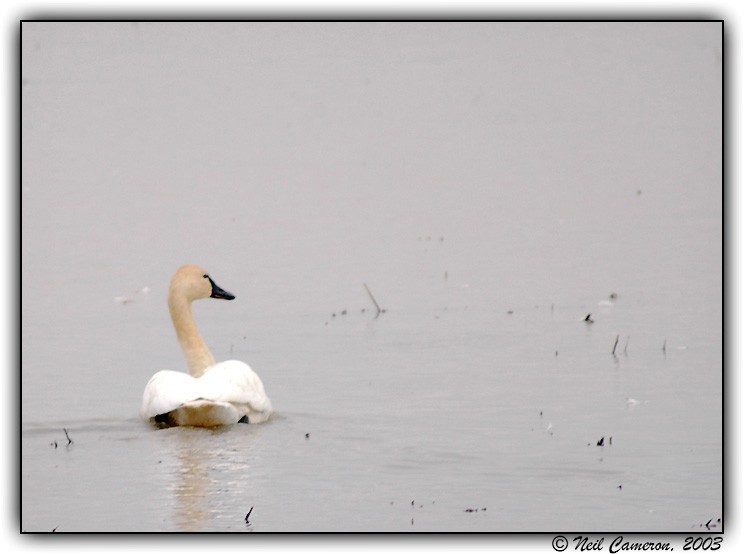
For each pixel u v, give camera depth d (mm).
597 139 39344
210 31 57656
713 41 53812
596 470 13953
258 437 15312
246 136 42062
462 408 16484
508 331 20734
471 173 35562
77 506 13125
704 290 23078
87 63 52312
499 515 12695
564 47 54656
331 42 57000
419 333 20781
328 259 26641
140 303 23750
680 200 31156
